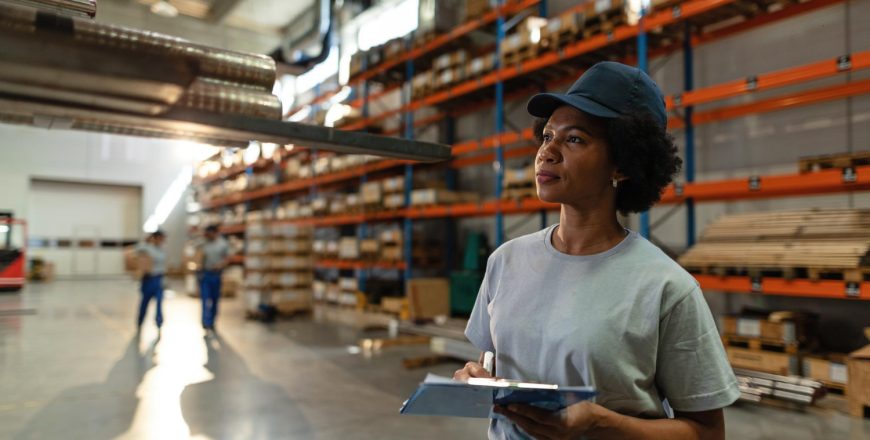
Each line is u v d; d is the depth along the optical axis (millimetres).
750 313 5410
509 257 1300
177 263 23641
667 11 5543
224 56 892
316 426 4129
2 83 719
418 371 5980
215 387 5254
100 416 4348
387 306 9703
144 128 1062
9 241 15242
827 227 4625
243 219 17672
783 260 4582
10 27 678
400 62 10203
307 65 15461
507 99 9164
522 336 1150
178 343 7652
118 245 23094
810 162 4711
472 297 8562
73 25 719
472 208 8117
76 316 10445
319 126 1022
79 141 21922
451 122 10578
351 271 13164
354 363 6383
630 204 1228
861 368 4082
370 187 10438
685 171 6738
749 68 6246
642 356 1039
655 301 1043
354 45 15148
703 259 5156
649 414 1074
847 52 5465
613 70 1123
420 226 11250
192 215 23453
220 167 19641
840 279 4387
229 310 11906
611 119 1098
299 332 8727
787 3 5699
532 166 7227
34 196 21500
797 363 4715
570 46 6602
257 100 952
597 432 983
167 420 4258
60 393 5016
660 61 7113
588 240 1183
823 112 5656
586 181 1127
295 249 10922
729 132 6449
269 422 4219
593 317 1062
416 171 10812
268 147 15719
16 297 14008
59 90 755
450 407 1010
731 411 4336
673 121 6711
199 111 895
